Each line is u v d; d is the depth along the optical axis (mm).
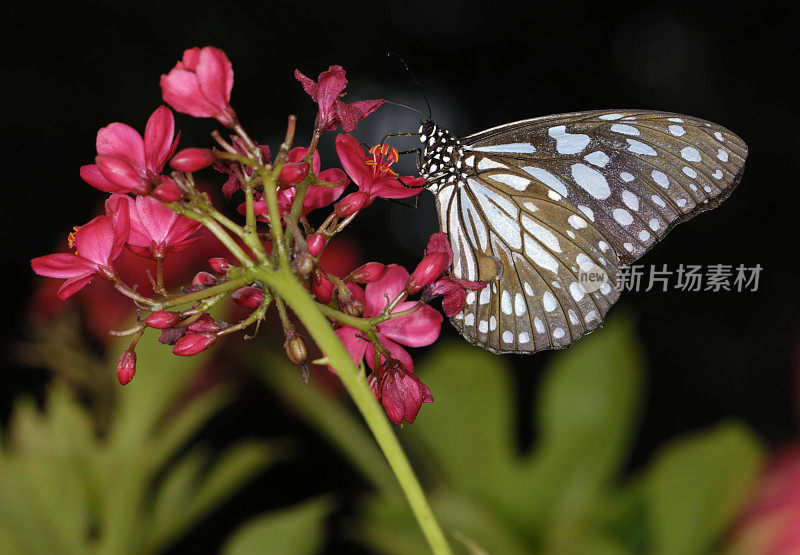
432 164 483
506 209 483
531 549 507
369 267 432
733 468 498
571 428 519
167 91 421
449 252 433
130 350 422
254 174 420
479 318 487
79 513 510
